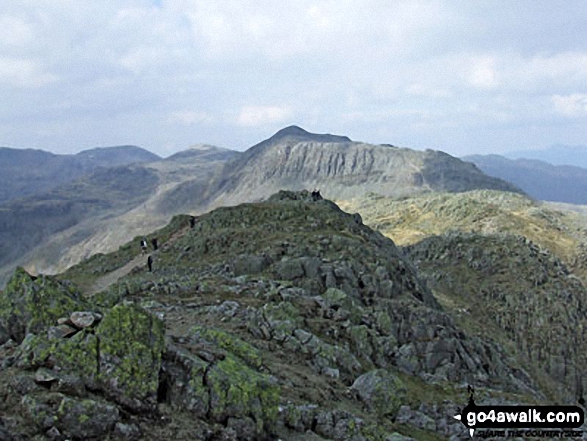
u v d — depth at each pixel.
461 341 51.31
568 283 133.62
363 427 21.95
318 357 29.17
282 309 32.72
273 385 19.56
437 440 25.53
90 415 15.24
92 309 20.36
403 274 61.31
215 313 33.41
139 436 15.54
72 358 16.50
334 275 49.84
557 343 108.38
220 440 16.62
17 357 17.02
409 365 37.56
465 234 155.62
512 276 131.00
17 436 14.12
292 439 19.17
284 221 68.88
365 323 40.09
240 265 51.75
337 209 81.00
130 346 17.03
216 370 18.47
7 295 19.81
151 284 40.53
